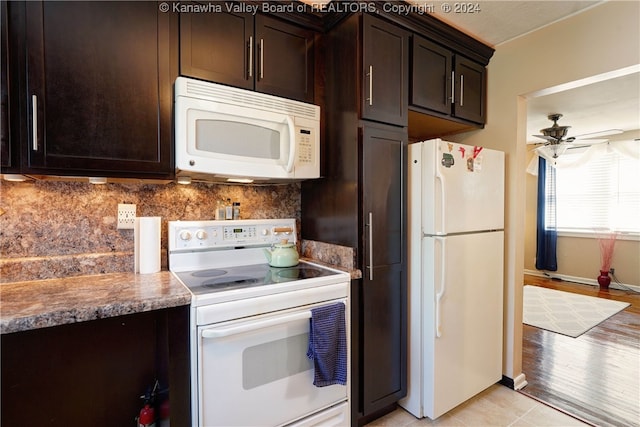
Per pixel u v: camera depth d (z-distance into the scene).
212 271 1.71
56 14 1.21
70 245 1.52
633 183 4.77
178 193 1.80
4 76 1.13
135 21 1.37
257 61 1.68
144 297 1.19
